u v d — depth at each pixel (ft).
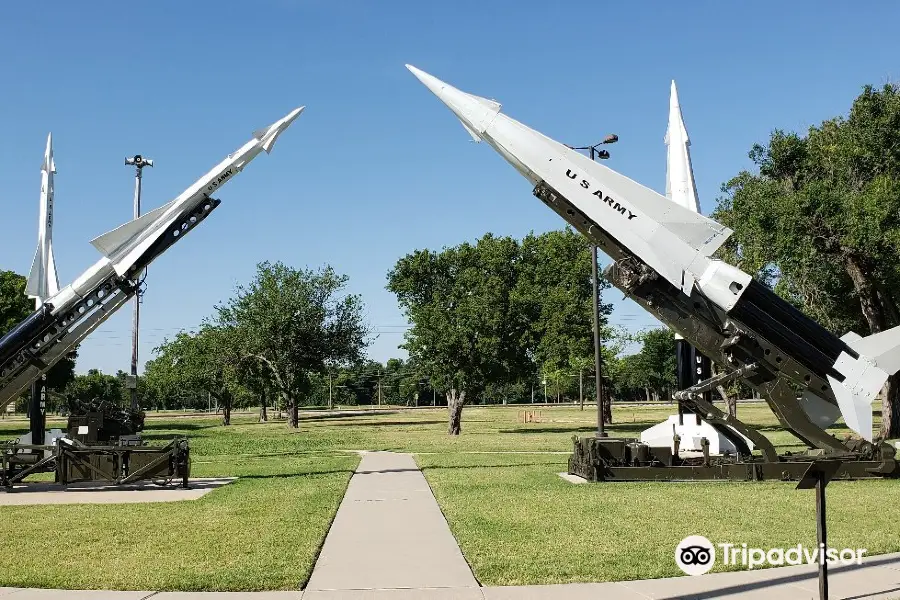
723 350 51.70
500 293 135.54
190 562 30.32
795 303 102.06
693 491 48.19
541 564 29.30
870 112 93.71
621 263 51.88
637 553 30.96
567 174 51.13
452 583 27.12
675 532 35.06
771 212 86.43
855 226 81.71
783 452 72.18
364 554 31.96
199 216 59.47
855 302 107.34
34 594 26.00
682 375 70.33
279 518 40.24
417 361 133.18
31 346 57.98
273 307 175.94
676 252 49.52
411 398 404.77
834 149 92.68
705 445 54.03
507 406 358.64
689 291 49.60
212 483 57.21
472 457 76.38
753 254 93.61
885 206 82.12
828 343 50.85
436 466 66.85
